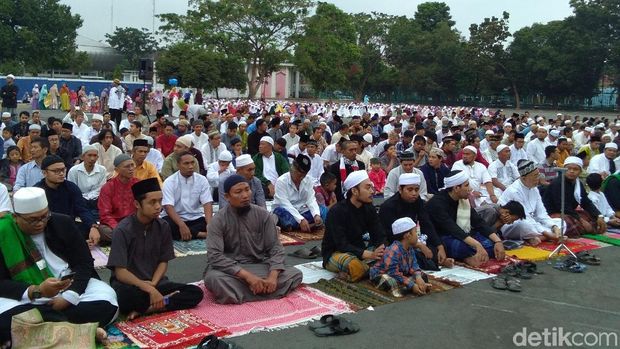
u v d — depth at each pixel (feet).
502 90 172.96
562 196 24.21
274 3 141.18
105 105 101.45
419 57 181.06
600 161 36.65
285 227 27.40
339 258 19.94
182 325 15.58
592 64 151.12
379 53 188.85
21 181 27.12
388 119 70.64
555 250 23.99
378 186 37.19
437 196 22.91
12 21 153.17
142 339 14.58
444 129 59.52
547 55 155.53
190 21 138.00
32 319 13.69
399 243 19.13
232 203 18.31
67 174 29.60
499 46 165.27
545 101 173.37
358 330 15.65
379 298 18.21
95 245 23.63
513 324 16.43
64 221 15.33
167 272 20.97
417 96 196.44
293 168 27.35
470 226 23.04
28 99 114.62
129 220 16.67
